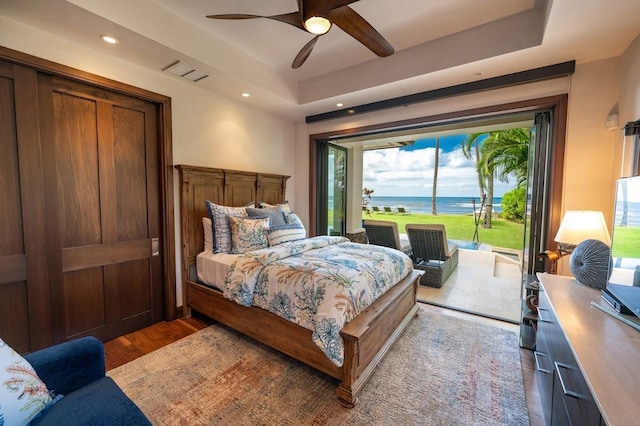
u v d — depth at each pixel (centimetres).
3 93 187
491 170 830
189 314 296
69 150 221
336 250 272
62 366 116
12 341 196
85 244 232
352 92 312
